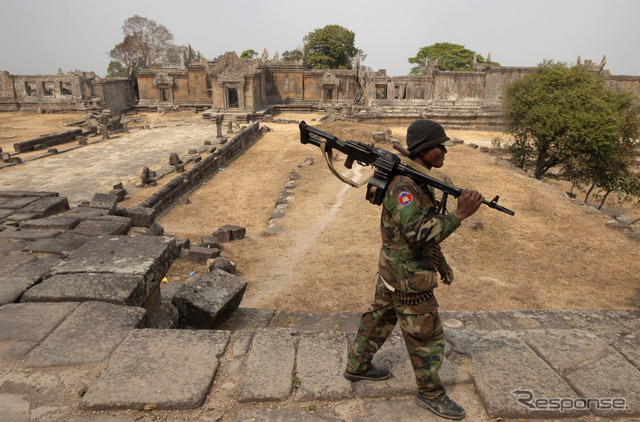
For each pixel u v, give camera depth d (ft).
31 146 90.43
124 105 186.19
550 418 9.73
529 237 45.93
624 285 34.96
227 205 57.57
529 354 11.68
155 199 52.80
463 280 34.45
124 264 15.34
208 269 32.37
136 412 9.69
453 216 8.35
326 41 267.39
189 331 12.59
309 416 9.72
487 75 156.76
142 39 226.99
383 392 10.39
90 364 11.05
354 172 71.05
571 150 83.30
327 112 165.48
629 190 83.35
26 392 10.14
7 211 25.79
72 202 56.18
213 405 10.02
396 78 160.86
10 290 14.02
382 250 9.39
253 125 106.42
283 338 12.44
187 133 116.26
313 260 37.45
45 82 166.50
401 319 9.28
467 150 94.63
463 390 10.64
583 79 89.04
